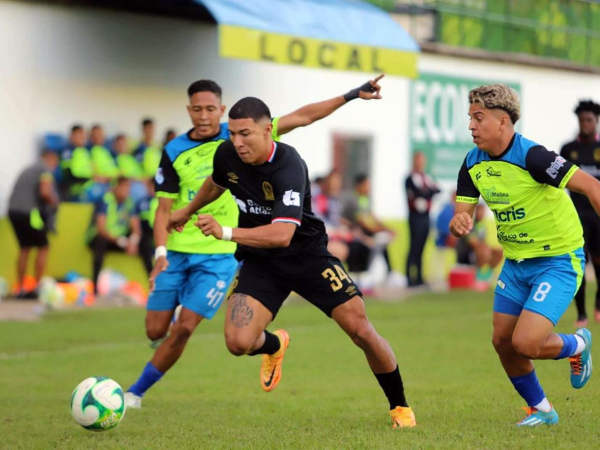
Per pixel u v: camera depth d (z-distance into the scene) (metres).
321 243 19.98
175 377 30.30
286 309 50.00
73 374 30.98
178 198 25.03
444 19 72.44
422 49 69.38
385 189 68.50
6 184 52.00
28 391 27.89
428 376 28.70
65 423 22.52
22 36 52.25
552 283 19.00
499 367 30.45
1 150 51.78
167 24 57.94
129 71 56.44
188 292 24.92
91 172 53.41
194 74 59.34
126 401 24.50
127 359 34.06
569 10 84.06
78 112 54.50
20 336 39.50
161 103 57.97
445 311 48.66
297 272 19.75
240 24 50.66
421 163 61.56
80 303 50.91
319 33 55.53
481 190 19.44
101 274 53.38
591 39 85.94
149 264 53.84
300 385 28.34
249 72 61.81
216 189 20.62
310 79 64.88
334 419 22.17
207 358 34.47
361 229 58.59
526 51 79.44
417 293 58.91
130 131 56.66
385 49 59.22
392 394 20.50
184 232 24.91
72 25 54.03
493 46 76.19
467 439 18.56
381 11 63.47
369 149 67.56
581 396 23.83
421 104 70.31
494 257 63.56
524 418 20.62
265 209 19.59
